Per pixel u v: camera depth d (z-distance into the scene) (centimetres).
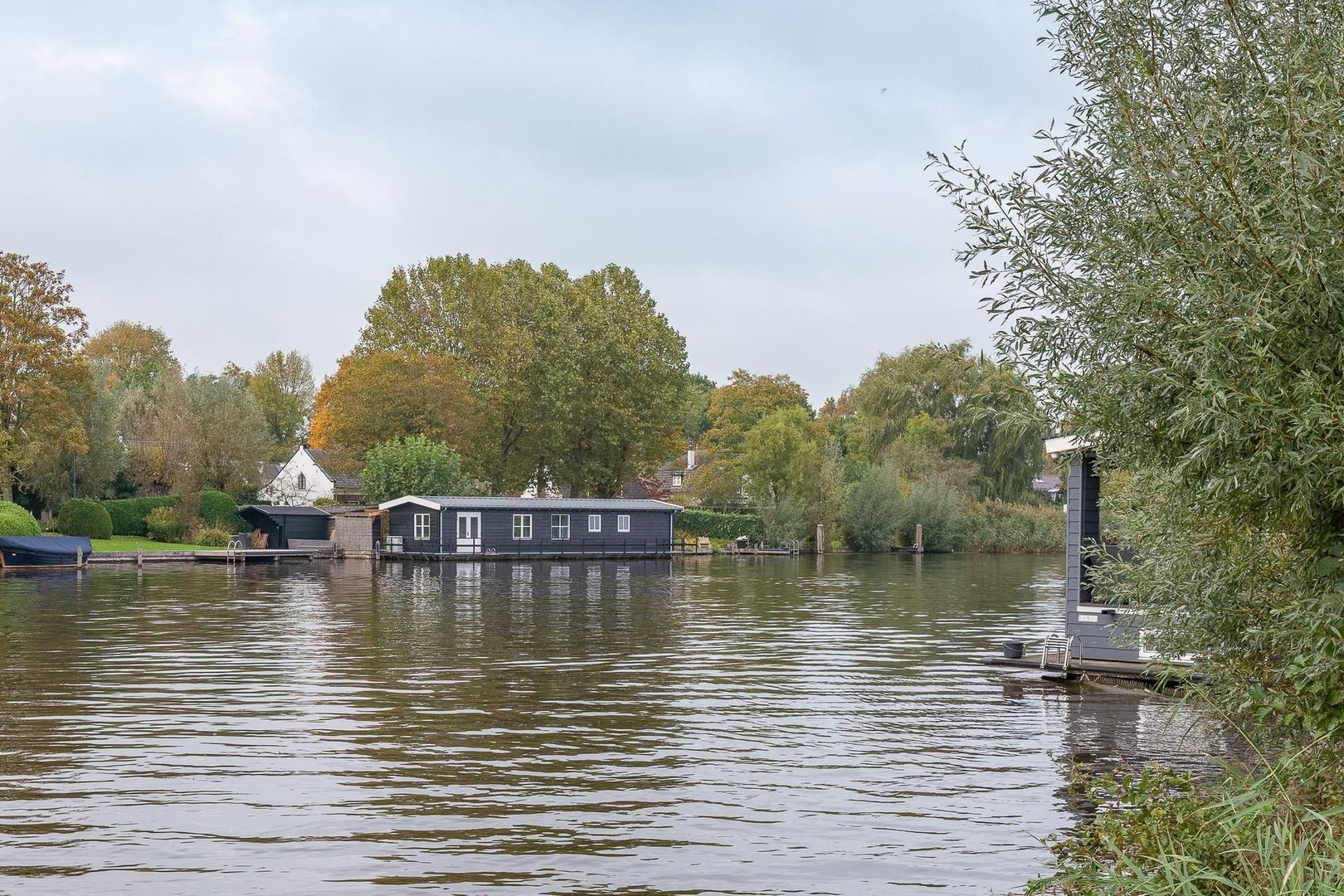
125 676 2320
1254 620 1109
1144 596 1371
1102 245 927
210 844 1212
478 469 8356
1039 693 2194
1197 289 805
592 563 6938
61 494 7369
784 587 5059
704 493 9181
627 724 1862
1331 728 837
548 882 1107
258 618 3491
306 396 12125
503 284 9219
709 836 1255
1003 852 1205
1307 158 764
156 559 6406
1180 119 905
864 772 1549
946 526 8594
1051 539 8738
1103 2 960
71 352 6644
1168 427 886
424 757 1614
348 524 7238
